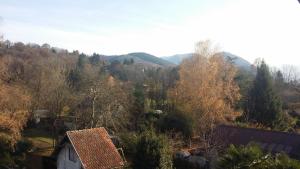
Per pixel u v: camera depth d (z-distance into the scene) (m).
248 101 58.41
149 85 67.81
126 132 46.50
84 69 86.00
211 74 52.84
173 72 81.94
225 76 56.66
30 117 56.56
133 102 52.62
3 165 41.31
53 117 55.53
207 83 51.94
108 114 47.84
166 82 76.50
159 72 95.12
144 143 31.80
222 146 38.75
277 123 55.25
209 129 46.91
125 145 41.50
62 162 34.28
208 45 58.84
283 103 69.44
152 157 31.17
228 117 53.25
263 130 40.09
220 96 52.78
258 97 56.75
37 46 142.12
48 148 47.88
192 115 49.53
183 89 53.41
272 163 20.75
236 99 56.22
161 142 32.12
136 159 32.12
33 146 47.47
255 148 22.91
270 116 55.41
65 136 33.28
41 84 57.25
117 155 34.16
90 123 47.97
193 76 53.31
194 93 51.53
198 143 46.41
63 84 57.69
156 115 52.16
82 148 32.56
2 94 44.22
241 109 56.94
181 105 51.53
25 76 69.38
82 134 33.81
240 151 22.19
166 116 49.84
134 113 52.00
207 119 48.72
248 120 56.41
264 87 56.75
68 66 96.69
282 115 56.25
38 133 56.25
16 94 46.84
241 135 40.50
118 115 49.12
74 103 52.81
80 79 73.25
